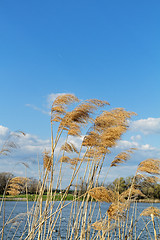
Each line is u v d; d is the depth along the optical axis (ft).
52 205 22.75
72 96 22.86
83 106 22.53
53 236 45.32
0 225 53.83
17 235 45.32
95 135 23.53
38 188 24.59
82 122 23.22
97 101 22.85
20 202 128.26
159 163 23.80
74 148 25.12
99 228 21.83
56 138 22.79
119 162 25.72
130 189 24.38
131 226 24.04
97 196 19.44
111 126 25.25
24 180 24.29
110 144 24.31
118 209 21.44
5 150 23.17
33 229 20.72
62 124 22.91
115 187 25.96
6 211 88.74
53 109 22.88
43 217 21.57
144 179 24.52
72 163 25.57
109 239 23.67
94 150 25.04
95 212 78.07
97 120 24.41
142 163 24.47
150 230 50.06
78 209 25.03
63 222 65.21
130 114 26.08
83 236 23.93
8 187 23.53
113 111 26.48
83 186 25.79
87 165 25.96
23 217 21.68
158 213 21.94
